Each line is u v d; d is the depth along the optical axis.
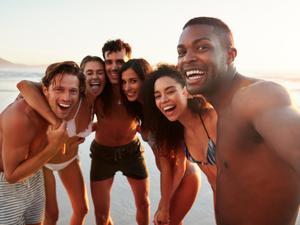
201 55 0.58
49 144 0.94
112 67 1.39
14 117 0.92
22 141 0.93
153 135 1.16
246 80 0.59
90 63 1.39
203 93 0.60
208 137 0.98
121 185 1.87
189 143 1.08
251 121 0.49
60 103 1.00
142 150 1.53
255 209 0.53
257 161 0.51
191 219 1.49
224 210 0.59
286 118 0.43
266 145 0.50
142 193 1.50
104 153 1.47
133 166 1.49
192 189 1.29
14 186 0.99
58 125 0.94
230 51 0.59
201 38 0.58
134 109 1.36
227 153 0.55
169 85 1.00
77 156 1.32
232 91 0.59
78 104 1.21
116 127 1.44
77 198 1.35
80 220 1.38
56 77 0.98
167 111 1.02
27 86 0.98
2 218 0.98
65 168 1.30
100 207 1.47
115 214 1.56
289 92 0.48
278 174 0.50
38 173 1.09
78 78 1.03
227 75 0.59
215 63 0.58
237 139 0.52
